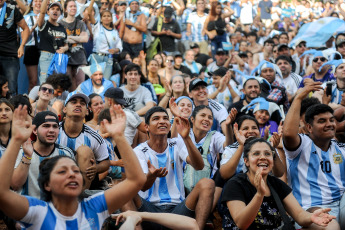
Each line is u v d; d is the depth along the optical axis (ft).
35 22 32.01
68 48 31.32
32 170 16.49
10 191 11.52
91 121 23.13
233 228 15.94
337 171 18.48
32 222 11.87
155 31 41.45
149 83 30.01
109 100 24.22
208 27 45.91
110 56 34.60
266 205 15.83
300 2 61.46
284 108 26.86
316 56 29.68
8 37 28.99
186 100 23.66
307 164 18.45
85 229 12.30
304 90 17.69
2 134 17.25
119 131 12.18
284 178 18.63
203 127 20.45
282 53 35.86
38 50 30.86
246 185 15.99
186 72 38.45
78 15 33.78
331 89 25.94
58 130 16.92
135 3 39.68
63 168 12.14
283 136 18.15
